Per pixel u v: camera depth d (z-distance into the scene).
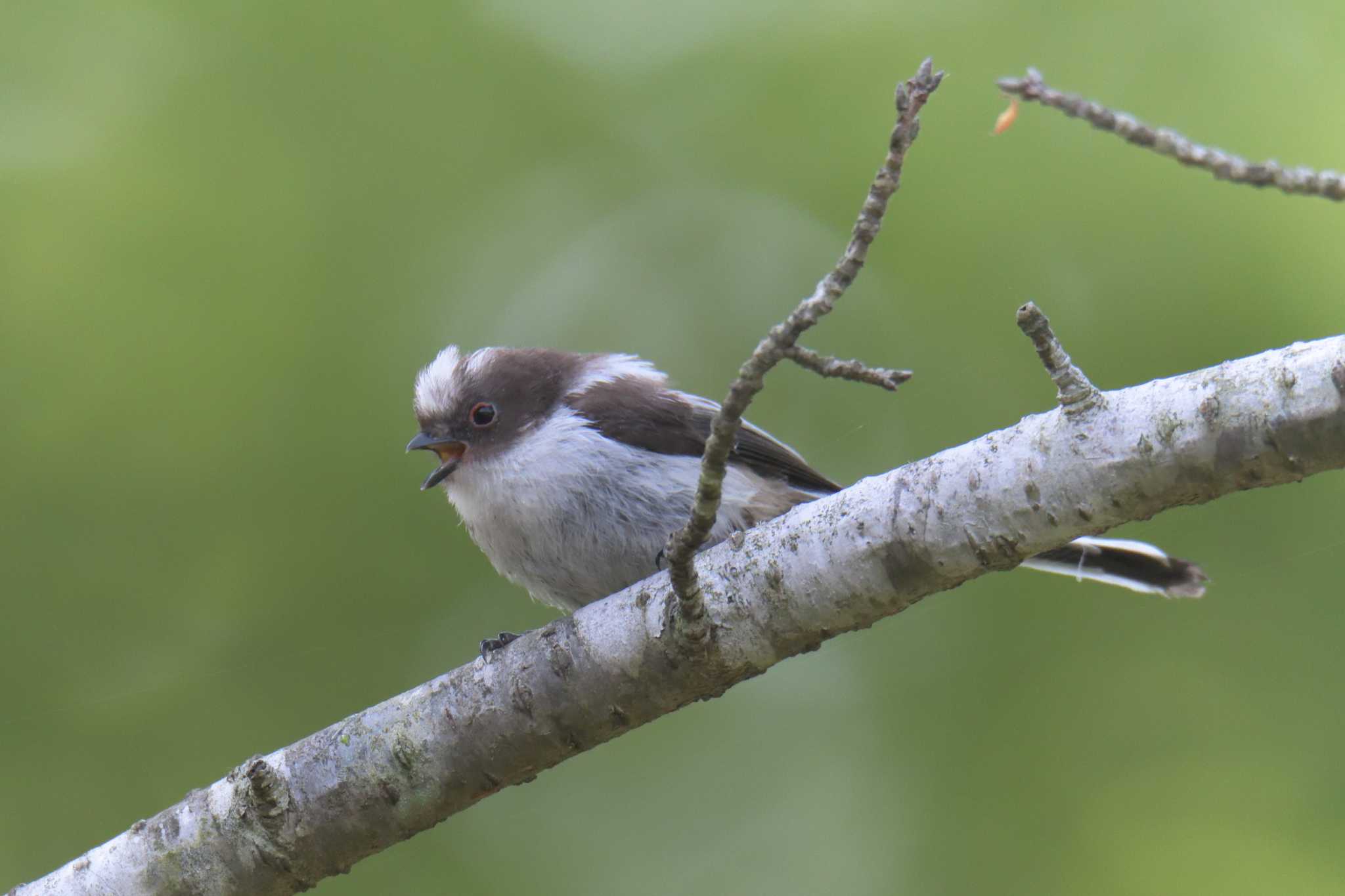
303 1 11.84
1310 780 9.66
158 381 10.98
